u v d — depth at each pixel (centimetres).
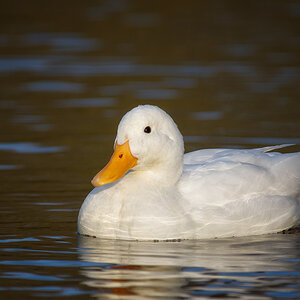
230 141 1631
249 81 2348
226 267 891
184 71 2536
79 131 1789
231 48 2911
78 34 3222
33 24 3409
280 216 1078
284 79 2364
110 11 3728
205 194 1044
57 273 870
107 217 1022
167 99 2122
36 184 1334
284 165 1109
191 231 1027
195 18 3566
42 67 2633
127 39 3128
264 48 2902
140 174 1042
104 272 873
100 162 1512
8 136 1733
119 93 2219
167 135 1031
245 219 1051
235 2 3991
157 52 2873
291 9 3775
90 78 2455
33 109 2028
